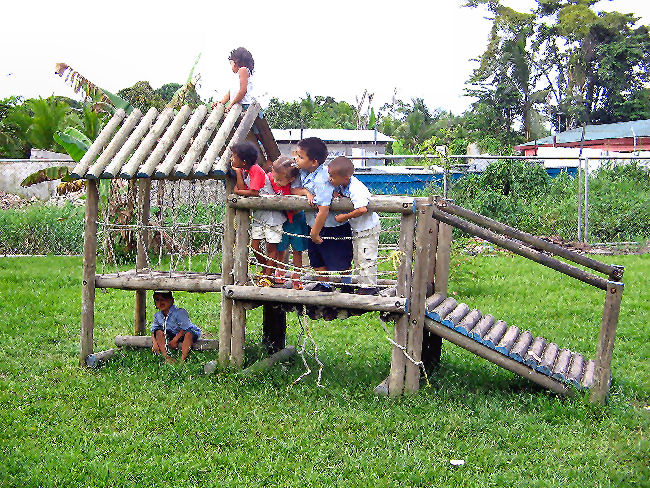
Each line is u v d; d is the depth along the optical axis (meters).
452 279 13.19
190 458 5.43
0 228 17.83
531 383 7.46
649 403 7.13
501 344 7.12
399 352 7.00
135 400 6.75
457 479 5.16
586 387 6.88
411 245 6.93
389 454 5.55
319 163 7.27
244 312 7.56
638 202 21.58
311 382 7.38
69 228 18.11
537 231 20.86
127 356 8.22
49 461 5.27
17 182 26.36
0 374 7.66
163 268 14.34
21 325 9.92
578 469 5.34
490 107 49.25
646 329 10.12
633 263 16.66
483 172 23.56
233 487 4.95
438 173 21.47
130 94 34.28
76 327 9.95
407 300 6.94
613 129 42.75
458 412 6.48
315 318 7.33
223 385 7.14
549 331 10.12
